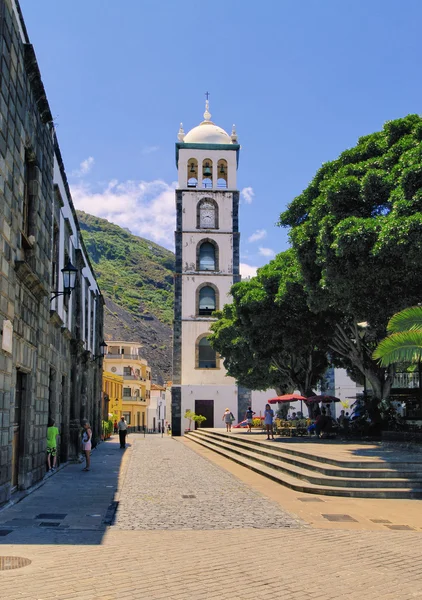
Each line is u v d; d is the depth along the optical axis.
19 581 6.43
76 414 24.03
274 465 18.69
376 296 18.42
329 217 18.30
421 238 15.09
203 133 52.22
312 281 20.67
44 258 15.76
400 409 27.61
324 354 32.66
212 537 9.30
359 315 19.61
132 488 15.40
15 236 11.98
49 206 16.72
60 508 11.91
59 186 19.70
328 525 10.42
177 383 48.38
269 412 27.69
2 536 8.99
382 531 9.88
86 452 19.98
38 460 15.45
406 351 15.38
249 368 41.00
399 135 19.59
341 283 18.03
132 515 11.36
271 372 40.06
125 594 6.08
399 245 15.52
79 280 25.34
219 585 6.51
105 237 188.62
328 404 42.72
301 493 14.33
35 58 13.18
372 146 20.34
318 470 15.67
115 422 70.12
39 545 8.40
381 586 6.57
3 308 10.99
